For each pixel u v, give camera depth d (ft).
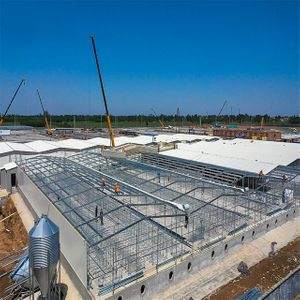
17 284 52.16
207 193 87.20
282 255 65.62
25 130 438.40
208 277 56.90
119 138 212.23
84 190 70.74
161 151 141.38
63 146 157.89
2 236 78.28
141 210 74.79
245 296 50.65
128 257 53.98
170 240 61.36
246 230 69.21
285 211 82.53
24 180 100.58
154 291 51.37
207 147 153.89
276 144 159.33
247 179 103.76
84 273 48.47
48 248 43.70
